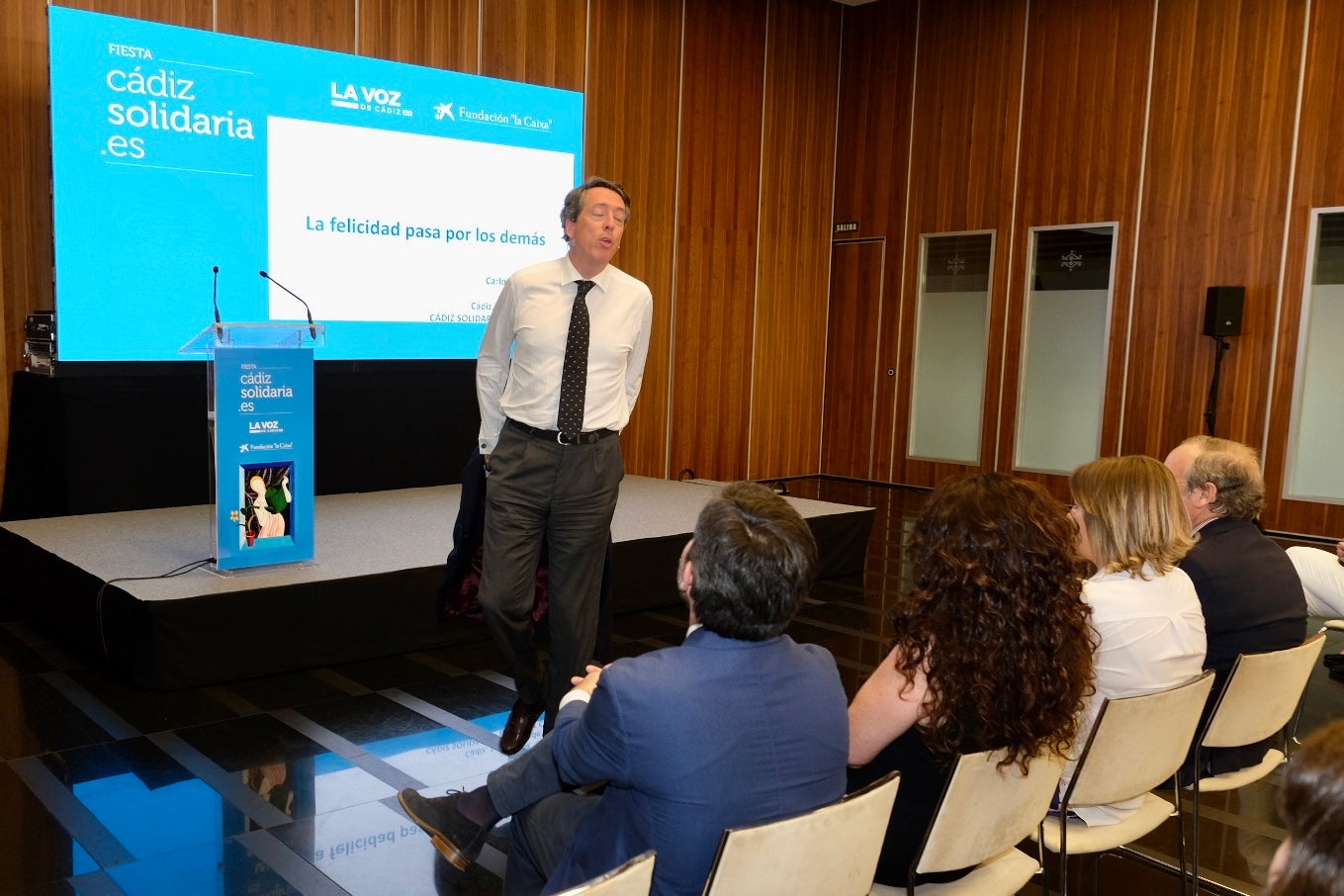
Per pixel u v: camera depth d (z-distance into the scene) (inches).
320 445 231.0
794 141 350.3
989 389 331.6
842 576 223.9
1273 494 275.9
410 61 254.1
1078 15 304.7
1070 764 84.7
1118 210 300.0
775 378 357.4
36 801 108.7
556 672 121.8
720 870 52.1
